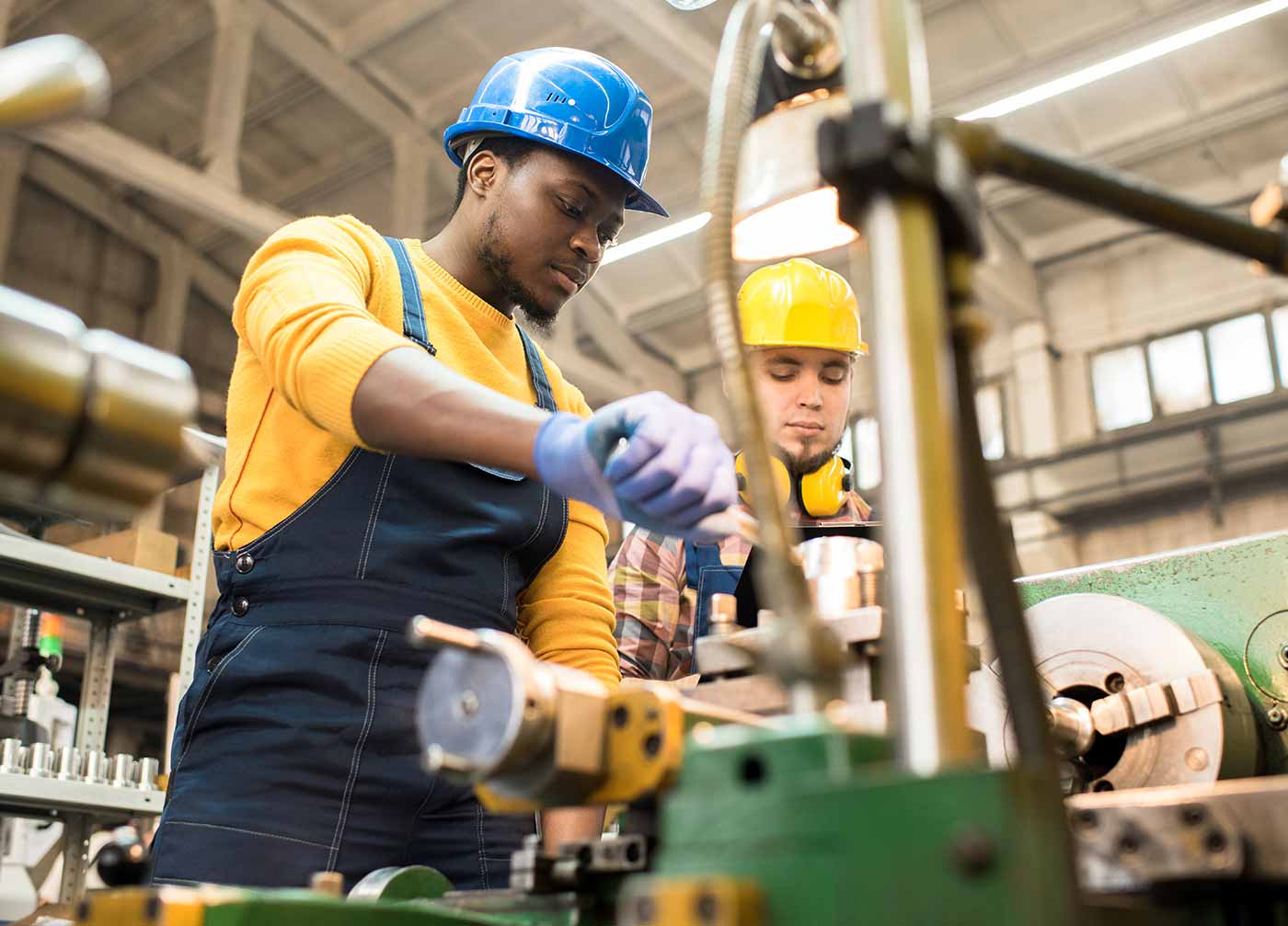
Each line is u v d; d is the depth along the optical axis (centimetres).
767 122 63
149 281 988
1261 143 828
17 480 38
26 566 251
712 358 1010
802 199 84
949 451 46
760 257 86
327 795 115
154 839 119
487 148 144
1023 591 121
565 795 57
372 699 118
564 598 139
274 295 107
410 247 143
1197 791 65
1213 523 879
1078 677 99
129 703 916
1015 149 55
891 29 53
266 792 114
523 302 146
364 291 128
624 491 76
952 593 44
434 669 57
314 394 96
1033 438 941
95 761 255
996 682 103
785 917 42
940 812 39
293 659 118
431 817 121
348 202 962
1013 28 773
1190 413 888
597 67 146
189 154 912
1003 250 927
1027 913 37
